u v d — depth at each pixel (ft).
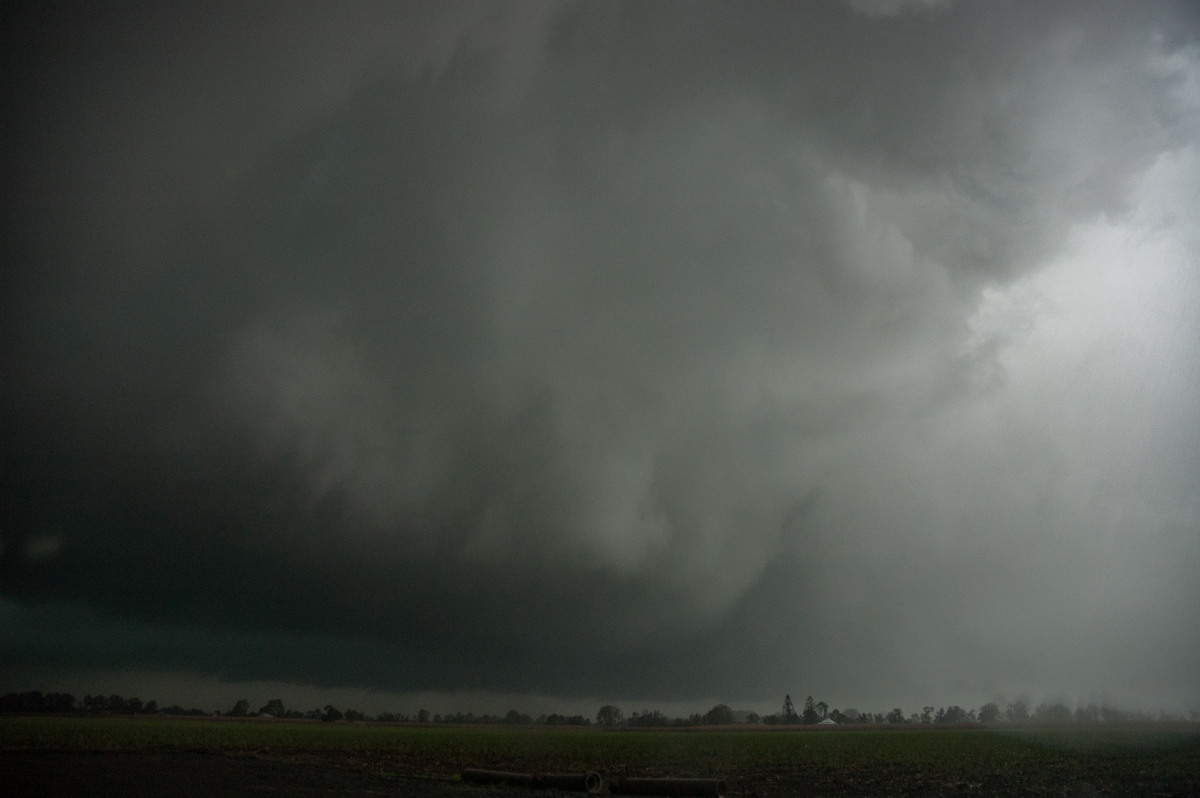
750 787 114.62
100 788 88.07
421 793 93.86
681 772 140.46
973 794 103.40
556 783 108.68
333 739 254.68
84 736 207.82
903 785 115.55
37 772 105.50
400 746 221.25
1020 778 122.21
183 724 367.25
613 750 223.51
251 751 174.19
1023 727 387.55
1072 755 167.02
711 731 562.25
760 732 494.59
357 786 100.37
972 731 381.60
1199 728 331.77
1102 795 99.45
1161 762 145.07
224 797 81.61
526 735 392.27
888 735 350.43
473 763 158.51
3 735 198.18
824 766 154.40
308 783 101.55
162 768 116.78
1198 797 96.17
